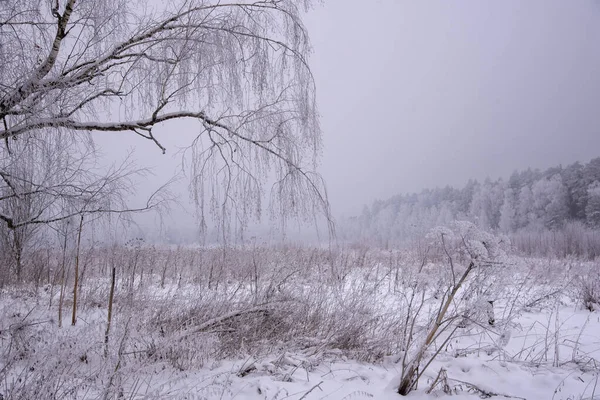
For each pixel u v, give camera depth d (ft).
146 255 28.94
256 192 17.40
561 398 10.58
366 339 15.48
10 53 12.95
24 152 13.28
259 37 17.60
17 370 11.05
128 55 15.92
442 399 10.46
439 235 11.30
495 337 16.34
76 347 12.17
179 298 17.31
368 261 36.76
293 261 24.44
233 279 23.45
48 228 16.24
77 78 14.57
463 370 12.80
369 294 18.19
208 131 17.19
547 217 166.81
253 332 15.21
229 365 13.17
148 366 12.24
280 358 13.10
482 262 10.89
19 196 13.89
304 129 18.01
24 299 18.28
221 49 16.84
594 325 19.39
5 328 12.70
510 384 11.48
